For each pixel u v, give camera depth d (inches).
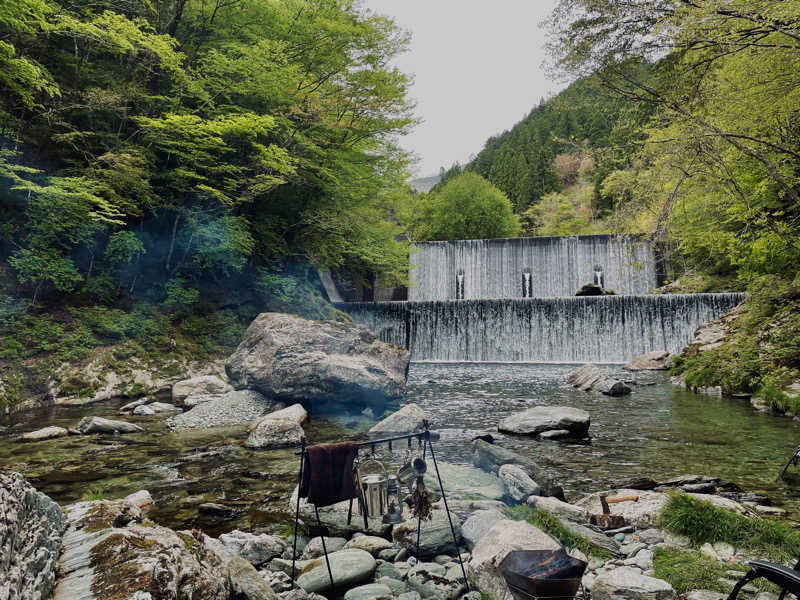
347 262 1305.4
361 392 518.3
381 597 144.3
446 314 1142.3
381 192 1227.9
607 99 571.5
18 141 668.1
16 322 617.6
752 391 565.3
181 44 873.5
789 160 557.6
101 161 764.6
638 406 541.0
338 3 932.0
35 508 98.4
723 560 164.7
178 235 913.5
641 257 1418.6
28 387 565.0
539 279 1551.4
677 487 265.6
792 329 585.6
